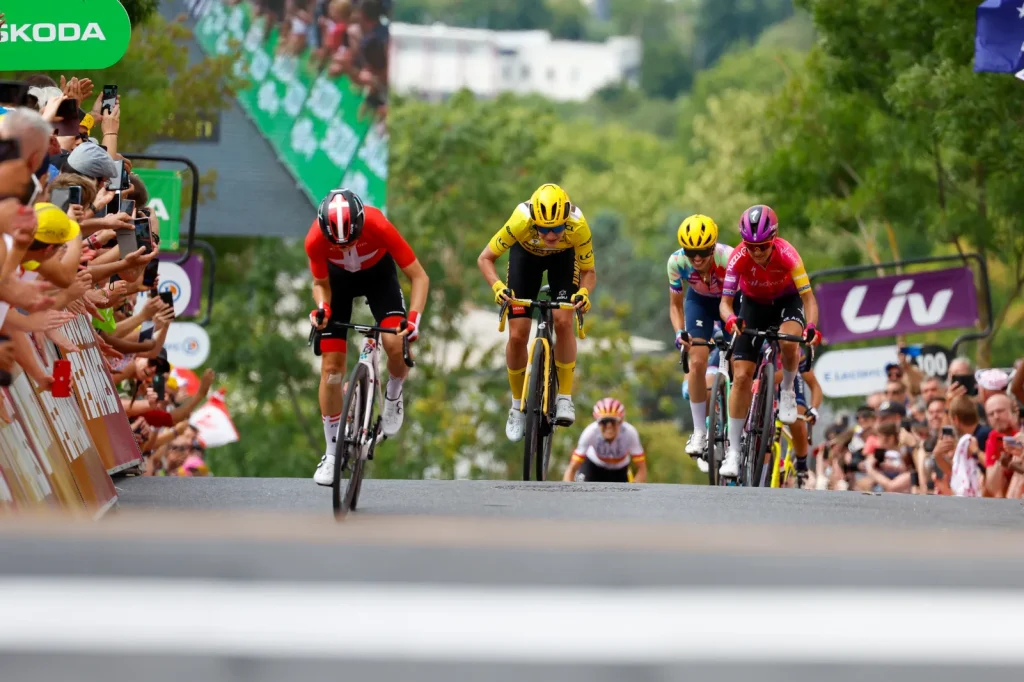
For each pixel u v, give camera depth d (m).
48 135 17.03
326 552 12.36
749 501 23.81
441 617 9.91
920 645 9.30
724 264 31.72
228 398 114.50
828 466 47.72
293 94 66.19
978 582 11.46
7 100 22.45
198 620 9.67
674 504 23.05
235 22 65.44
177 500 23.30
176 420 36.69
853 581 11.46
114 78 62.28
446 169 122.62
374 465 110.94
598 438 37.84
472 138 122.94
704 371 32.44
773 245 29.27
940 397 40.91
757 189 78.06
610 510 21.98
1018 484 31.98
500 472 117.62
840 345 95.88
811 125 75.81
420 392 115.81
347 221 20.64
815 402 39.28
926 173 73.06
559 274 29.88
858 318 56.94
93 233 25.09
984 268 57.03
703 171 178.62
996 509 23.91
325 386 21.66
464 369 120.00
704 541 13.41
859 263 94.06
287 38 66.00
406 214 121.69
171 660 8.95
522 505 22.64
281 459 109.31
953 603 10.41
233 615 9.82
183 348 55.00
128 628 9.42
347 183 66.50
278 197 66.69
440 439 112.38
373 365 21.80
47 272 18.41
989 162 63.72
